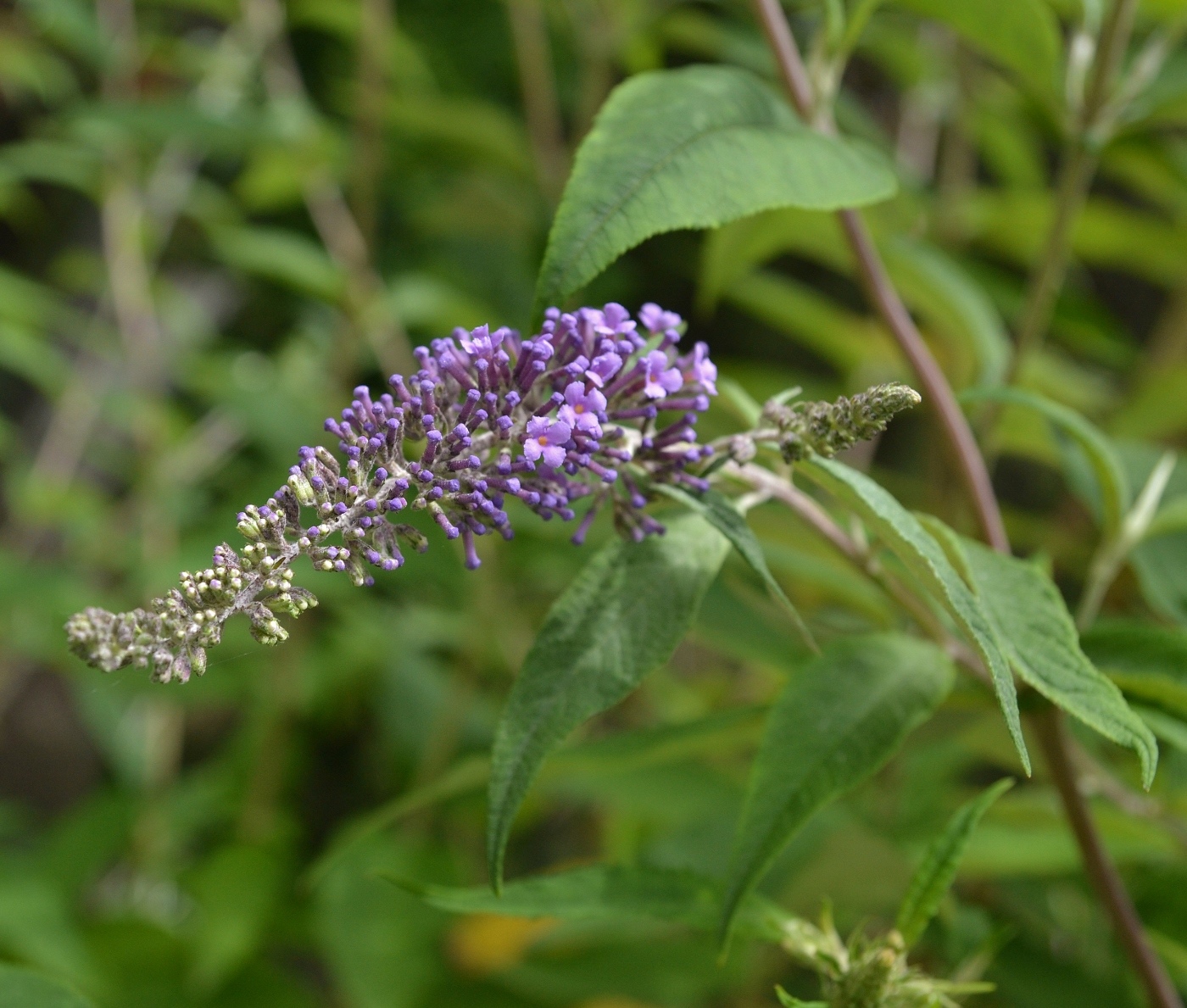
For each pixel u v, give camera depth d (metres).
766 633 0.80
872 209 0.91
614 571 0.64
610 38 1.25
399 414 0.59
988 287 1.17
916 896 0.64
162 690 1.08
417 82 1.41
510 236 1.45
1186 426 1.04
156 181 1.37
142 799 1.13
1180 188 0.98
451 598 1.23
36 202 1.79
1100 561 0.71
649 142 0.63
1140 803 0.72
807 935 0.66
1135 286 1.96
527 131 1.50
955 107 1.28
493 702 1.31
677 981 0.87
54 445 1.33
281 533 0.58
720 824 0.83
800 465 0.61
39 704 1.83
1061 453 0.80
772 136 0.65
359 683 1.47
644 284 2.13
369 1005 0.87
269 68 1.37
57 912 0.95
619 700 0.62
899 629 0.73
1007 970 0.78
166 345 1.41
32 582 1.09
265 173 1.30
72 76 1.54
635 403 0.61
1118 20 0.76
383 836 0.99
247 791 1.17
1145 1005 0.75
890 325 0.73
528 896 0.66
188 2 1.39
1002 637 0.61
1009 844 0.75
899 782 0.82
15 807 1.57
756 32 1.23
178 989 0.98
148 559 1.20
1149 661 0.66
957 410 0.72
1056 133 0.88
